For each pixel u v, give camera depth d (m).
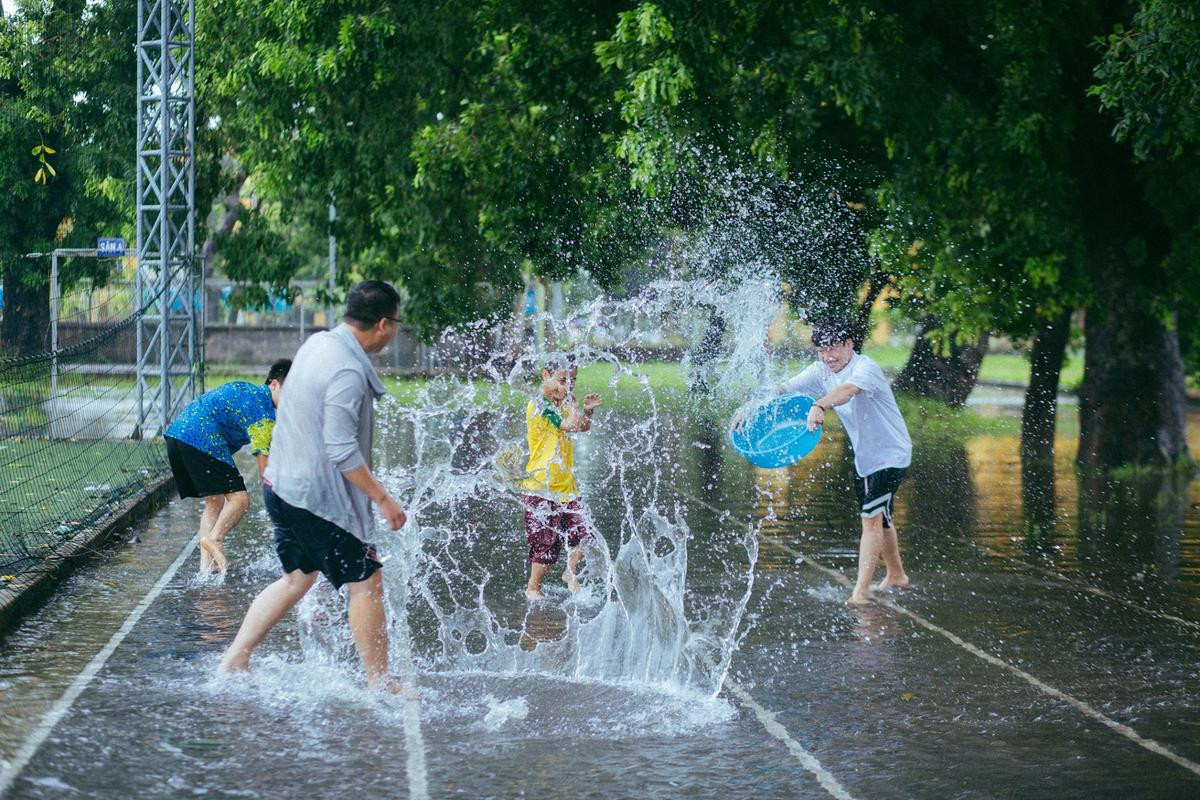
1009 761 6.80
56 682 8.04
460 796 6.16
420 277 32.03
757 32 19.97
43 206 34.44
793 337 29.73
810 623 10.15
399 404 34.69
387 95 27.56
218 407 11.74
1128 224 21.86
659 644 9.37
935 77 21.02
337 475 7.85
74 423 24.25
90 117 33.81
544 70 22.73
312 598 9.72
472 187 29.69
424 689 8.10
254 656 8.78
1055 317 24.61
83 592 11.03
